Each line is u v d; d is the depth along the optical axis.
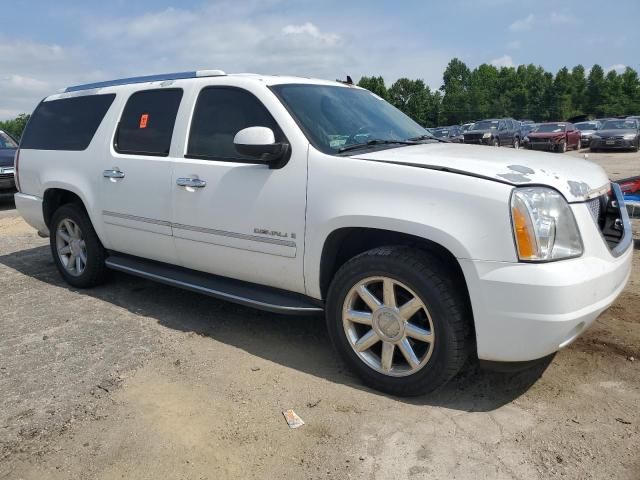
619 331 3.80
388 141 3.68
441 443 2.64
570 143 26.20
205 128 3.88
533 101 85.75
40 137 5.33
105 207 4.54
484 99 82.38
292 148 3.35
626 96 83.81
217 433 2.78
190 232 3.90
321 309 3.41
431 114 79.31
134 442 2.72
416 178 2.88
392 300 2.99
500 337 2.71
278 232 3.39
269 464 2.54
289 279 3.46
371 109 4.15
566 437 2.66
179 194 3.91
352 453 2.59
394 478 2.42
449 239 2.73
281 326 4.16
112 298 4.84
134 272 4.46
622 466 2.44
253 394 3.15
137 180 4.21
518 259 2.63
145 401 3.09
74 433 2.81
